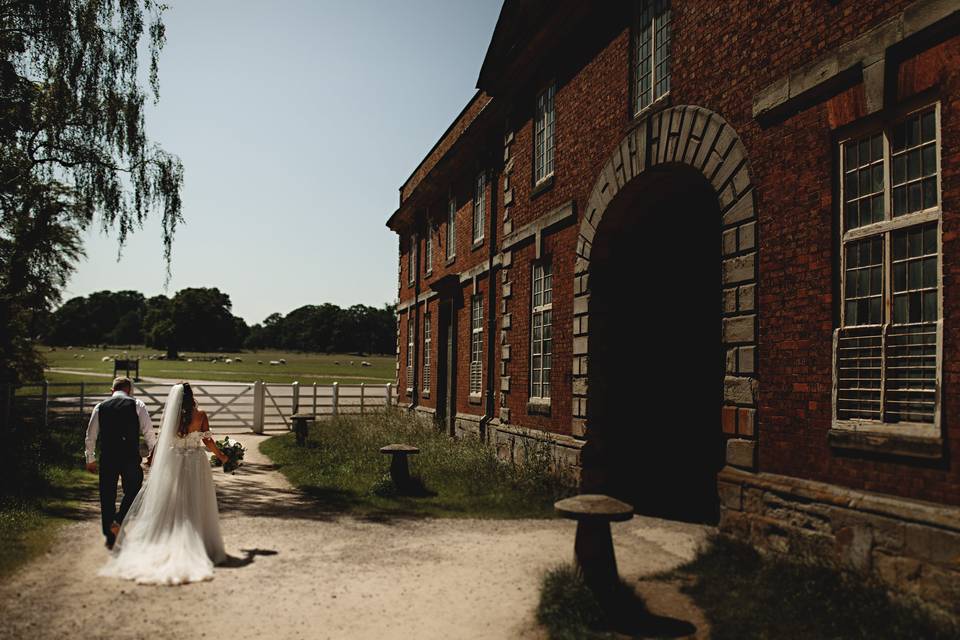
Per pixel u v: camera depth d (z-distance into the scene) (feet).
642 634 16.08
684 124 27.30
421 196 74.95
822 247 20.44
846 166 20.06
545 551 24.06
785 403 21.56
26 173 48.98
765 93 22.81
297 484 38.93
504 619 17.20
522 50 42.86
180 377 169.68
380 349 573.33
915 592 16.52
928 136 17.74
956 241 16.39
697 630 16.37
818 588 17.58
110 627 15.99
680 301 36.58
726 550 22.00
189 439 22.20
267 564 21.88
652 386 35.76
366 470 42.68
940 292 16.84
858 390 19.07
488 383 50.39
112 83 47.88
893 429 17.81
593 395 34.76
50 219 54.80
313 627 16.48
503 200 50.19
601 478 34.53
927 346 17.34
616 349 35.29
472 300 57.26
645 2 31.83
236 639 15.62
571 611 16.92
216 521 22.34
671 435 35.86
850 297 19.66
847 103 19.72
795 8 21.90
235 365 284.82
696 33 27.04
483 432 49.34
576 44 38.06
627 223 34.35
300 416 57.57
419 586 19.86
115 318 628.69
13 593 18.17
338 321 570.05
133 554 20.58
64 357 324.39
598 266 35.29
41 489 32.89
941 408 16.61
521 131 45.91
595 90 35.70
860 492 18.53
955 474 16.12
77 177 49.21
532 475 36.76
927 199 17.66
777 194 22.33
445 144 67.05
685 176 30.17
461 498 33.91
